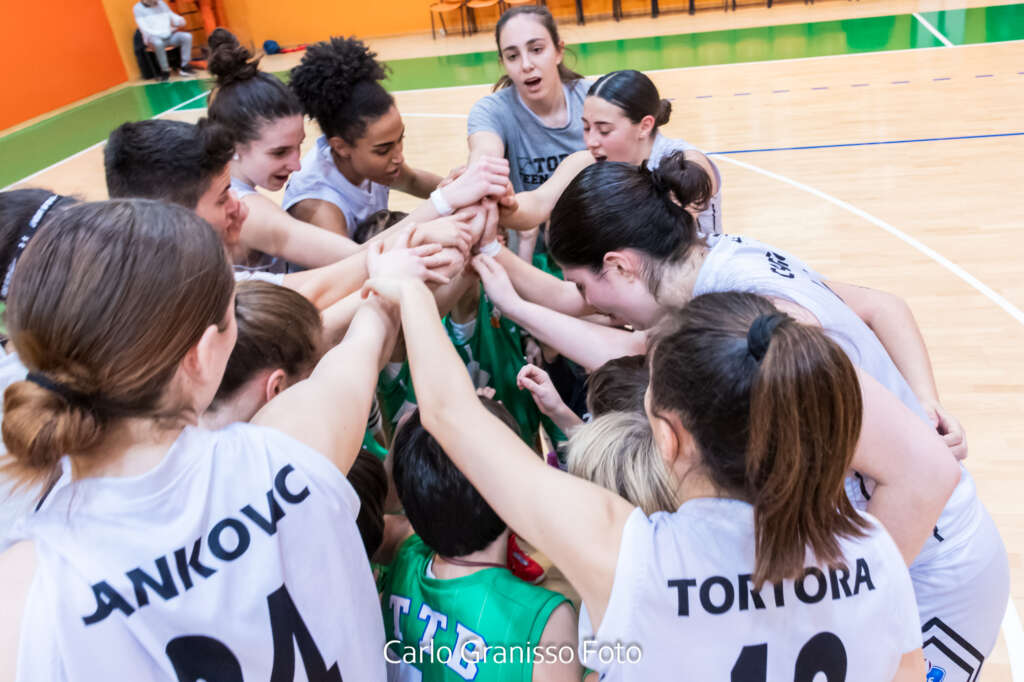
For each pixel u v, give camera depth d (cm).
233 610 89
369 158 224
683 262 148
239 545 91
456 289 188
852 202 541
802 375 90
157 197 161
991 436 308
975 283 420
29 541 85
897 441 120
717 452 98
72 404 85
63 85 1221
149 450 90
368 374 121
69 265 84
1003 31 973
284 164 205
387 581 156
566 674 134
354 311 155
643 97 235
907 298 414
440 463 138
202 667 87
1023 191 524
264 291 134
